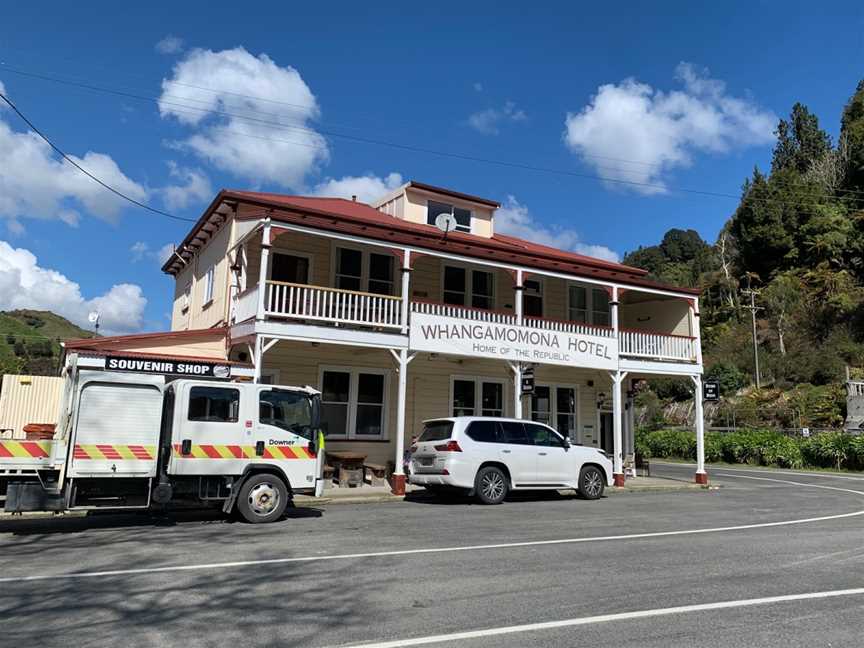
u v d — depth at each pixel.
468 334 16.81
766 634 4.99
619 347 19.48
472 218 23.42
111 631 4.89
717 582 6.70
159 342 15.64
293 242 17.89
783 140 78.56
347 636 4.85
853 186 61.88
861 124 63.94
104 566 7.08
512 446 13.92
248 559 7.52
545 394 21.70
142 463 9.57
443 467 13.25
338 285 18.38
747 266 61.59
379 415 18.64
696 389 20.52
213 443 10.17
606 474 15.07
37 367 38.94
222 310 17.48
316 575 6.75
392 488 14.95
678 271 85.75
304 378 17.62
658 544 8.95
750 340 52.75
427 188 22.23
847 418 36.50
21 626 4.98
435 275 20.11
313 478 10.91
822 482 21.75
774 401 42.50
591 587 6.40
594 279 19.30
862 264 54.12
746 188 68.06
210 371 13.38
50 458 9.12
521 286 17.97
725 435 34.28
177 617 5.27
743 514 12.71
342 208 20.31
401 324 16.02
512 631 5.00
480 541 8.95
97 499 9.42
